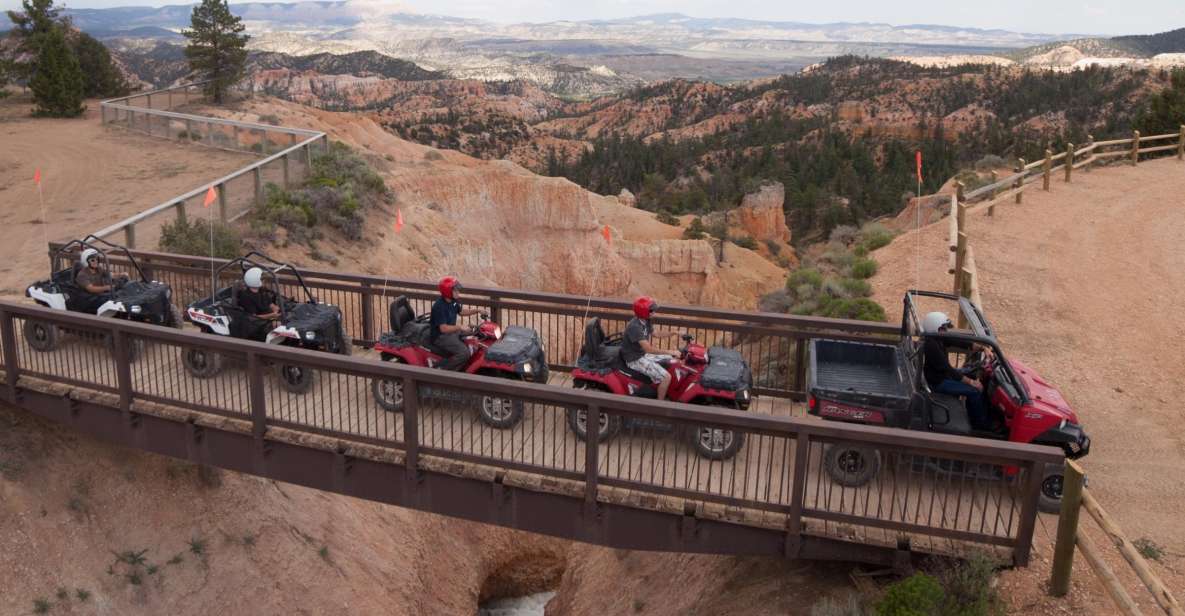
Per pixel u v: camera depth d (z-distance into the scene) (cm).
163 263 1636
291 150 3109
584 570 1683
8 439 1326
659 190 15300
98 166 3619
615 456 1036
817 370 1057
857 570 984
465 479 1005
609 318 1271
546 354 1299
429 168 5378
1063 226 2455
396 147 6981
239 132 3981
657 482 968
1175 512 1038
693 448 1045
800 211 13375
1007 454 832
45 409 1259
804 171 15375
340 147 4309
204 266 1630
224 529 1478
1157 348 1572
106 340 1183
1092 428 1278
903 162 15812
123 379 1159
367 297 1433
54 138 4297
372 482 1055
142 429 1180
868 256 2302
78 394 1220
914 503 947
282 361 1038
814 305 1852
